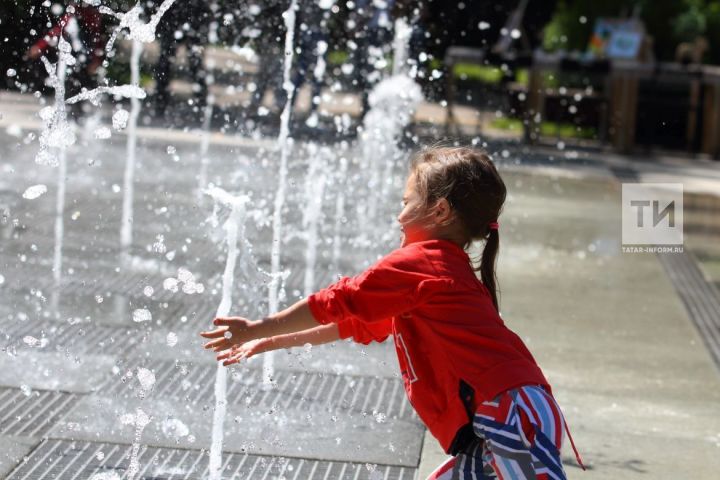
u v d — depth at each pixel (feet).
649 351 20.39
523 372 9.82
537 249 29.86
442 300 10.02
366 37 39.01
